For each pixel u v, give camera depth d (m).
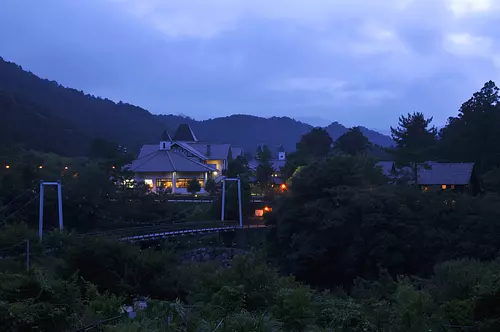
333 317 11.95
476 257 30.70
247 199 58.22
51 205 45.69
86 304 14.06
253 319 8.84
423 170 50.38
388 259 31.62
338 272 35.34
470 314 11.26
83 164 60.59
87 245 21.73
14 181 46.91
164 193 58.25
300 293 11.94
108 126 178.75
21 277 9.45
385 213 33.34
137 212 51.28
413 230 32.22
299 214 37.69
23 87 169.75
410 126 59.38
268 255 41.19
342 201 35.62
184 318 8.93
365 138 85.94
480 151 62.47
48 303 8.98
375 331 11.59
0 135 100.25
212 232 48.97
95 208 48.62
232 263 15.25
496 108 63.94
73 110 180.00
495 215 32.31
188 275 22.84
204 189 73.06
